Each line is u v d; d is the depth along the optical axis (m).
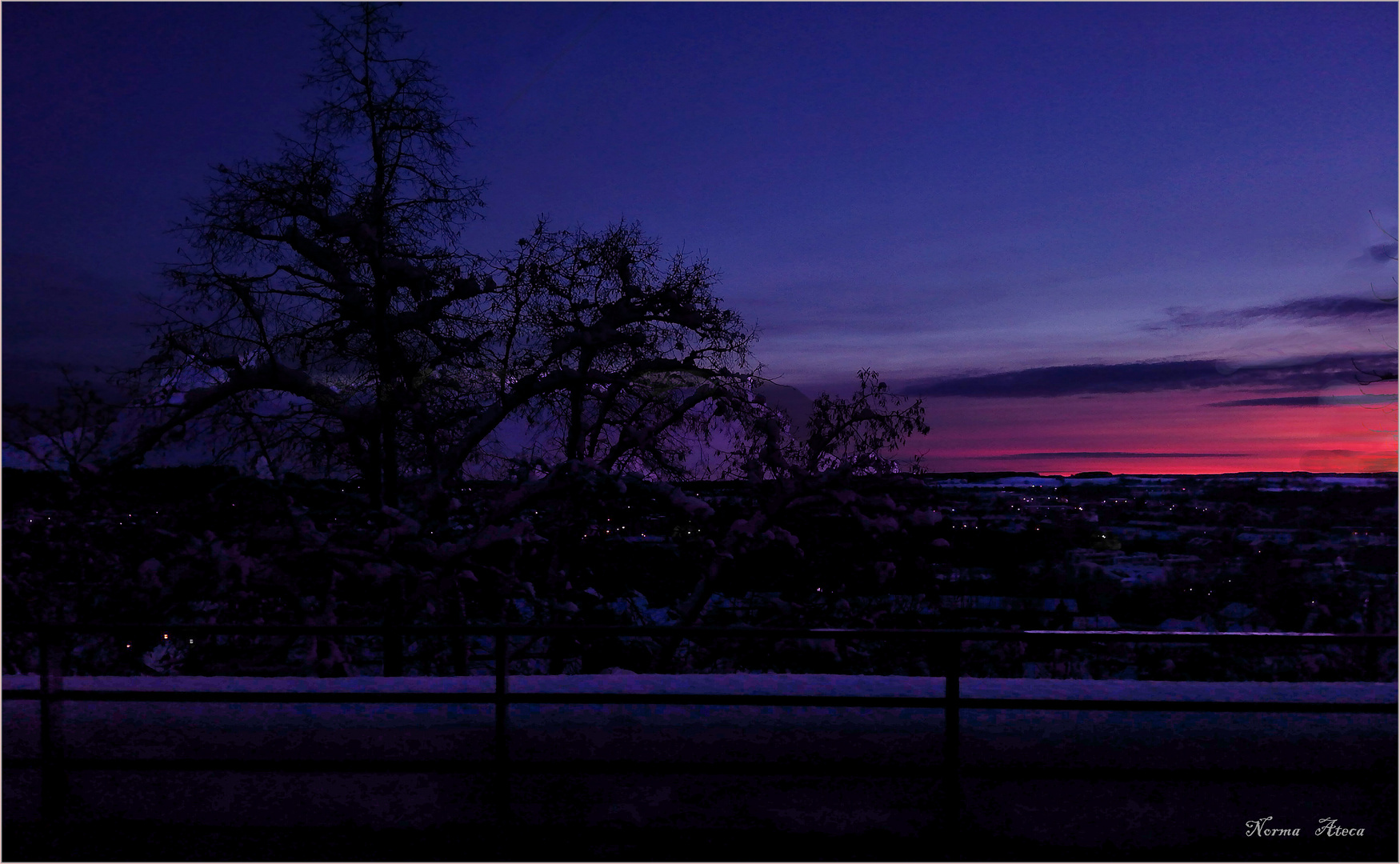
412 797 3.95
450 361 11.98
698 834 3.90
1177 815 3.88
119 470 10.54
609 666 10.93
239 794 3.96
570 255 12.72
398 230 11.70
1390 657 5.18
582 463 10.88
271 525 10.46
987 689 4.14
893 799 3.92
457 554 9.95
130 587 9.35
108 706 4.12
